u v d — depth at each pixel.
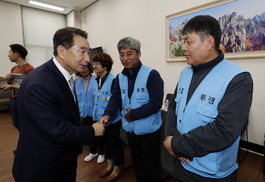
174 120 0.91
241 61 2.05
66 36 0.79
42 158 0.80
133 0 3.32
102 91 1.70
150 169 1.21
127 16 3.51
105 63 1.66
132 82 1.18
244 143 2.15
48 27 5.19
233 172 0.76
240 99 0.60
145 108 1.07
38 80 0.75
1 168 1.95
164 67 2.94
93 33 4.67
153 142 1.19
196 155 0.67
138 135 1.20
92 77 2.07
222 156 0.68
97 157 2.16
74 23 5.04
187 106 0.74
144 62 3.28
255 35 1.88
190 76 0.82
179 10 2.57
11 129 3.23
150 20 3.05
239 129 0.60
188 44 0.71
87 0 4.32
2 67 4.51
